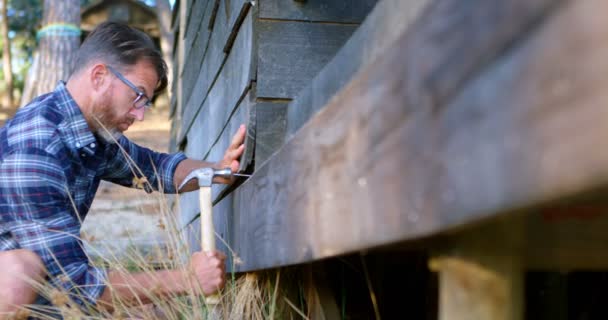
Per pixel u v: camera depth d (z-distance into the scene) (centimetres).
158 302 178
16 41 2097
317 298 179
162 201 210
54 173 191
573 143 40
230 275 238
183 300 194
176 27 629
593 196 53
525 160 45
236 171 212
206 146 357
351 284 202
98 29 215
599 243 79
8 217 186
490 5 49
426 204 60
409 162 64
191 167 245
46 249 184
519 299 78
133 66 212
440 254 83
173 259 197
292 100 202
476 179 52
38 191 186
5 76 1830
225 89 282
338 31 210
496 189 49
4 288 177
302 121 172
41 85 954
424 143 61
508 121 47
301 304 196
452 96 55
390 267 197
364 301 200
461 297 79
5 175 187
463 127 53
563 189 41
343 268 196
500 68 48
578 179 40
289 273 208
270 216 139
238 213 196
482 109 50
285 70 205
